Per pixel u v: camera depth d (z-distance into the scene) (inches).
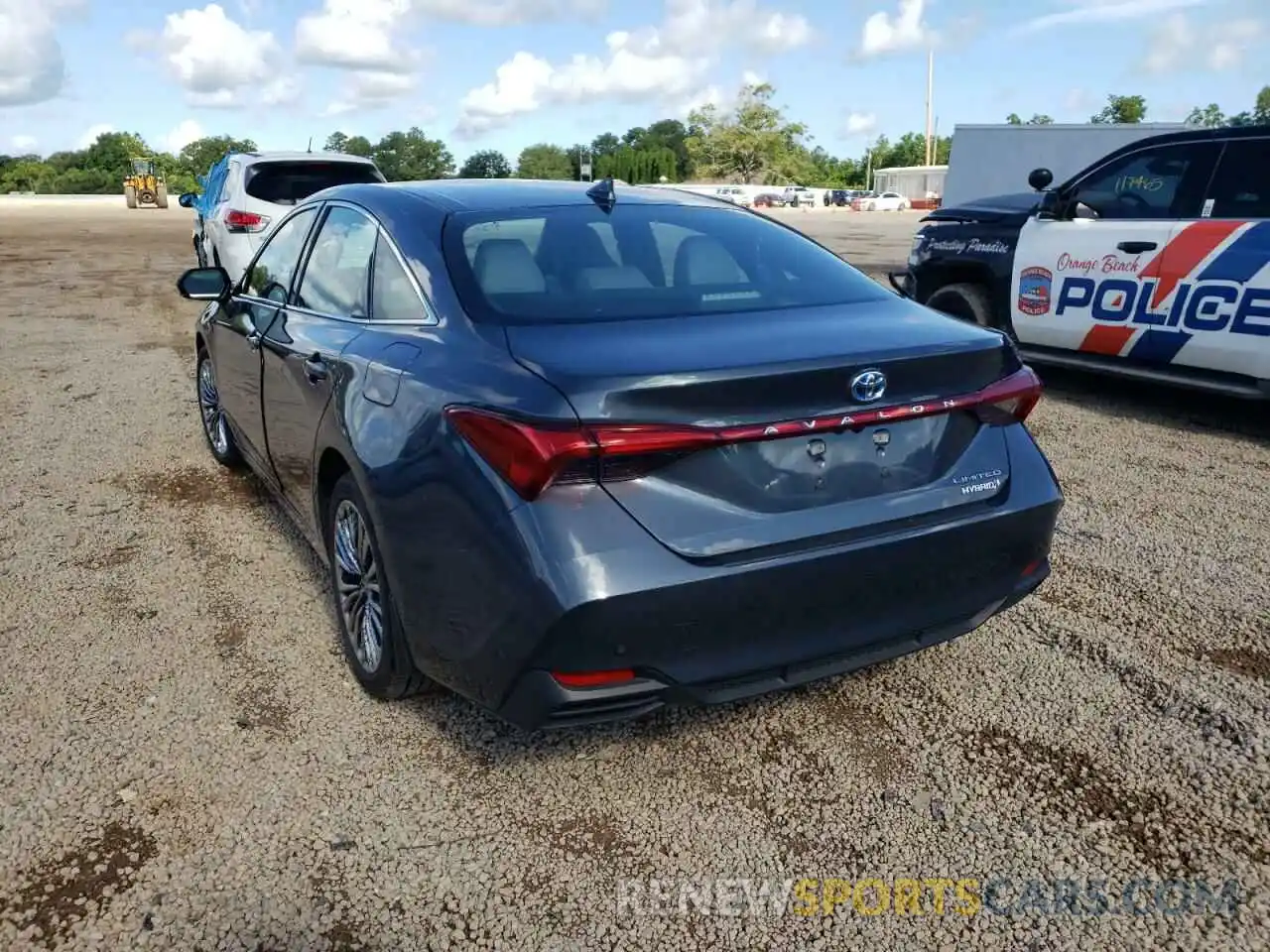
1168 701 124.3
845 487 99.6
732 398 92.3
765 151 3794.3
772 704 124.3
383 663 116.2
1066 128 601.3
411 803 104.9
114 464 222.8
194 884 93.0
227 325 179.0
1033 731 118.2
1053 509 111.3
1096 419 263.4
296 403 138.0
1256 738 116.3
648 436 89.0
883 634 102.5
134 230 1166.3
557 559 87.7
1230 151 238.4
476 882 94.0
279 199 424.8
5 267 695.7
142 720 119.4
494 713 98.6
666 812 104.0
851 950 86.6
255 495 202.2
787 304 117.9
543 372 93.3
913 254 326.0
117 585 158.1
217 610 149.5
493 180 145.5
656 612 89.4
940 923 89.4
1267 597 153.6
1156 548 173.0
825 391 96.3
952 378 104.7
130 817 101.9
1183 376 247.6
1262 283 225.3
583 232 125.6
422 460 99.1
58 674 129.9
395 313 120.3
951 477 106.3
